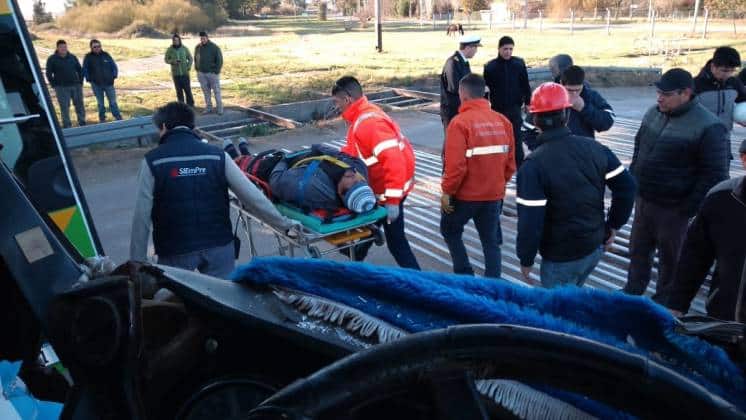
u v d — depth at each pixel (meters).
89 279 1.27
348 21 65.06
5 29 2.90
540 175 3.61
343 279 1.32
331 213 4.37
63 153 3.11
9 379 1.38
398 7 66.50
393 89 17.31
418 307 1.28
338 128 13.18
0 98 2.92
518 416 1.08
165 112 3.62
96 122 14.67
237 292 1.29
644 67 20.19
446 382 0.74
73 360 1.17
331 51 30.95
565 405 1.08
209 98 14.86
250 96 17.30
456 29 38.69
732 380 1.23
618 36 35.06
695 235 3.02
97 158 11.08
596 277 5.69
